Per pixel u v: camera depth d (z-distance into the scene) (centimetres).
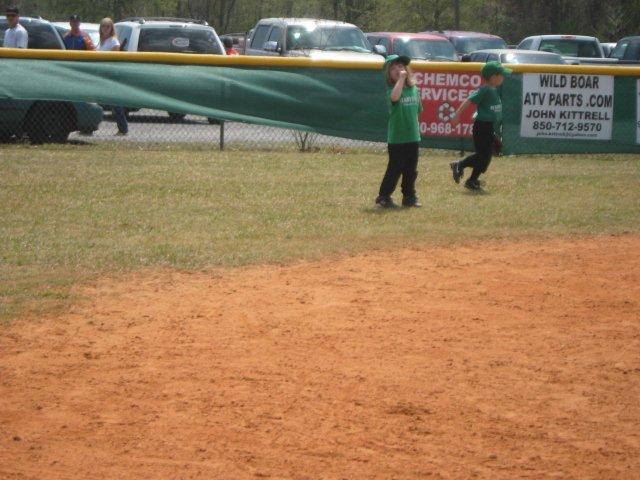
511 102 3400
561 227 2192
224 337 1380
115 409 1109
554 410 1124
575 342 1385
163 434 1040
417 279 1722
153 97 3228
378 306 1548
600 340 1397
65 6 9450
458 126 3378
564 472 962
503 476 949
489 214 2312
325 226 2128
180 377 1215
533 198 2558
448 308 1547
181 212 2244
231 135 3744
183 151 3319
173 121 4291
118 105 3216
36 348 1318
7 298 1533
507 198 2547
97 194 2430
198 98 3256
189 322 1445
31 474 945
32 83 3180
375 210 2330
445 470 960
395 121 2328
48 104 3350
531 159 3388
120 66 3212
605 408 1134
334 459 981
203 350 1322
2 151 3162
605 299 1616
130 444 1015
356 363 1278
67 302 1524
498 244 2020
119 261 1773
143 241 1939
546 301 1599
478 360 1298
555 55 4706
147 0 9594
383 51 4291
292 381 1205
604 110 3453
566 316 1516
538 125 3425
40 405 1120
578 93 3431
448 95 3362
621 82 3453
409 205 2383
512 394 1174
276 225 2123
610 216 2327
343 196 2506
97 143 3456
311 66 3294
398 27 9438
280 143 3572
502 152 3416
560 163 3297
